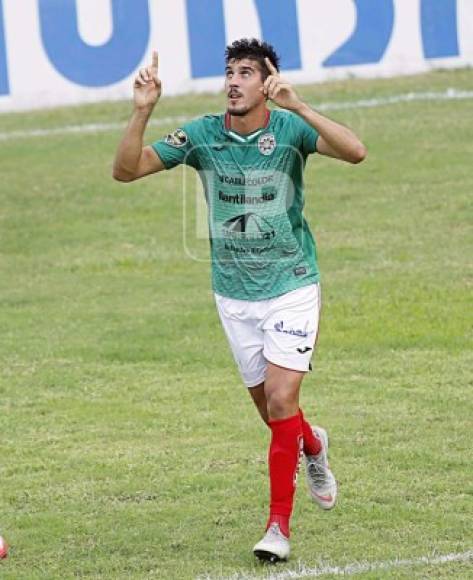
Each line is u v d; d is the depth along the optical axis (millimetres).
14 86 65062
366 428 29312
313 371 34125
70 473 27062
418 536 22844
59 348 37094
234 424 30078
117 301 42219
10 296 43281
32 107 65500
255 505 24797
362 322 38531
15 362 35938
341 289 42125
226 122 22203
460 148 58750
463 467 26562
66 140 62188
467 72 67188
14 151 61281
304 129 22031
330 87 65750
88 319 40156
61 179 57500
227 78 22047
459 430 29000
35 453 28484
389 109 63594
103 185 56688
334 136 21438
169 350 36594
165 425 30203
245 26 64062
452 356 35125
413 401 31328
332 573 21125
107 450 28500
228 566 21703
